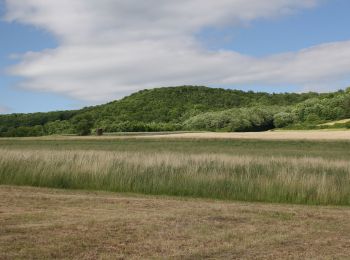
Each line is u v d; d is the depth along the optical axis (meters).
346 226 8.52
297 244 7.15
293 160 18.69
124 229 7.55
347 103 105.69
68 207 9.49
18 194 11.32
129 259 6.04
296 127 93.75
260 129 106.06
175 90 169.50
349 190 13.12
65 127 104.56
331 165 17.36
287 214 9.61
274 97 163.00
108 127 111.44
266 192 13.40
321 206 12.14
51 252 6.17
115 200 10.73
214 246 6.81
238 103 159.75
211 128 112.62
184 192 13.92
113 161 16.62
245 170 15.91
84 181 14.83
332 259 6.38
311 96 156.00
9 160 16.55
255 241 7.18
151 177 14.75
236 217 8.98
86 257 6.04
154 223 8.05
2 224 7.62
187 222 8.27
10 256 5.94
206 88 173.75
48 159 16.94
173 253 6.38
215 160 17.78
